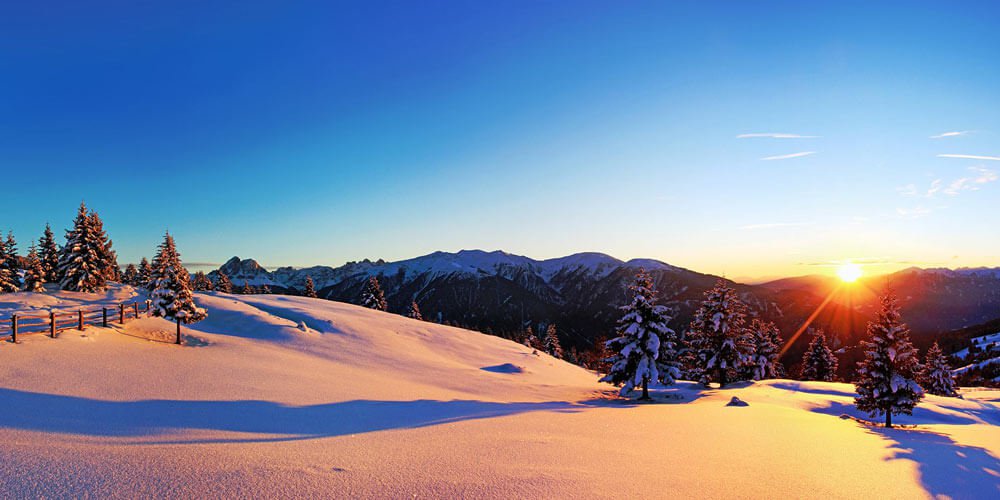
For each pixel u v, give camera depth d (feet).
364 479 18.74
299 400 52.65
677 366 104.32
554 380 130.11
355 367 97.25
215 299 153.48
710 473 22.38
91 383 47.75
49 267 193.57
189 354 76.84
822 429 44.47
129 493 15.88
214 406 43.32
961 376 325.42
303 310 165.07
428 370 106.73
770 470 23.54
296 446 25.58
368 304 262.88
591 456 25.53
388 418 45.29
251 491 16.46
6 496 15.34
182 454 21.36
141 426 32.09
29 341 62.75
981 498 21.02
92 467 18.63
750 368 162.40
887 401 81.82
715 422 45.50
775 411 65.31
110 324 85.66
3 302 126.93
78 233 170.40
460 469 21.24
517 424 39.32
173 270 107.96
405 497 16.70
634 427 39.75
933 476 24.35
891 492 20.77
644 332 103.14
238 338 108.37
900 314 84.12
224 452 22.33
